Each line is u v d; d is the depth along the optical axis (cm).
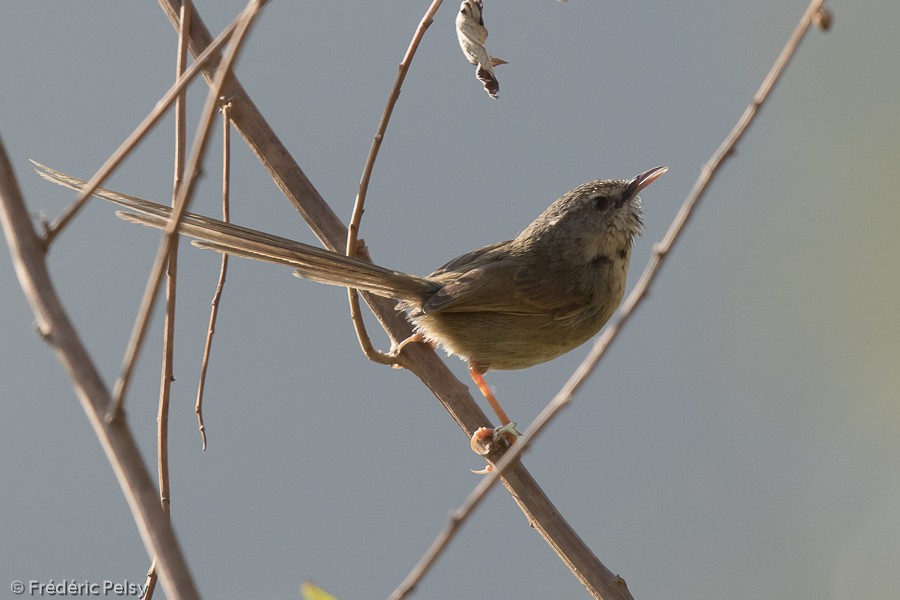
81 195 490
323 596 731
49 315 460
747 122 500
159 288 454
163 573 423
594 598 816
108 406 446
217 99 479
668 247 498
